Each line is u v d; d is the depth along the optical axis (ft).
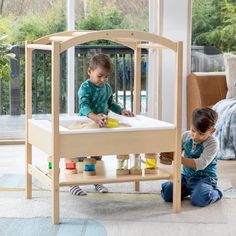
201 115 10.02
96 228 8.78
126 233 8.57
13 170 12.63
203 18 17.29
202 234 8.57
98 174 9.66
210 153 10.09
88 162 9.58
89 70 10.72
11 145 15.83
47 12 16.26
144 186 11.27
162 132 9.48
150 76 16.93
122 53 16.98
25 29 16.26
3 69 14.44
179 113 9.52
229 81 16.39
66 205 9.96
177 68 9.43
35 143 9.95
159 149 9.51
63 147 8.95
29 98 10.37
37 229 8.70
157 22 16.70
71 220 9.16
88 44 16.65
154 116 17.01
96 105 10.84
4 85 16.51
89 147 9.09
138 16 16.76
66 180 9.16
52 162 8.98
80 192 10.57
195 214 9.56
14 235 8.41
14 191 10.82
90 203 10.10
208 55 17.47
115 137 9.21
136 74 11.05
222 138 14.34
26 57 10.23
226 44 17.54
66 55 16.37
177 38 16.79
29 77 10.30
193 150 10.29
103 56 10.57
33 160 13.62
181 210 9.79
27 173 10.32
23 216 9.32
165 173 9.81
